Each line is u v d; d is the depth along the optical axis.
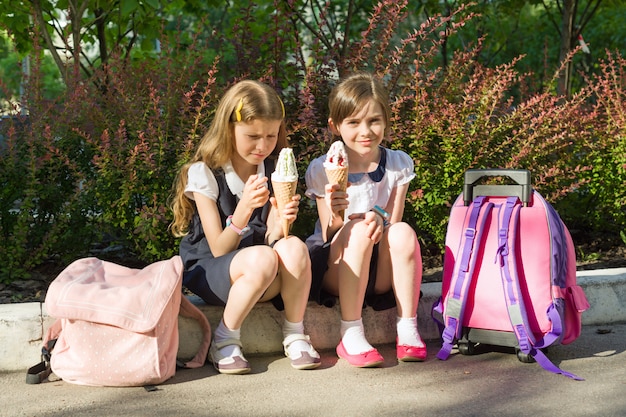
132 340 3.32
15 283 4.59
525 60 13.11
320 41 5.82
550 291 3.59
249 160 3.63
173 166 4.67
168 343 3.41
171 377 3.50
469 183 3.85
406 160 4.04
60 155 4.68
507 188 3.76
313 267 3.80
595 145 5.64
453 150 4.95
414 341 3.72
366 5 7.41
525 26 13.00
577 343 4.00
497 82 5.19
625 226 5.79
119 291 3.34
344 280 3.66
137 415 3.03
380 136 3.86
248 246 3.73
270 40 5.35
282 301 3.75
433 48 5.25
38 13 5.81
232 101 3.59
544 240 3.61
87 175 4.93
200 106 4.69
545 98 5.40
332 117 3.92
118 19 6.69
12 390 3.34
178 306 3.45
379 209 3.77
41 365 3.47
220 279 3.57
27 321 3.62
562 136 5.17
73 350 3.37
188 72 5.11
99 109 4.96
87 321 3.33
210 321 3.82
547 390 3.29
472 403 3.14
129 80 5.14
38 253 4.64
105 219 4.68
